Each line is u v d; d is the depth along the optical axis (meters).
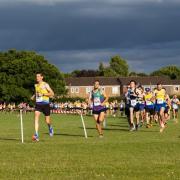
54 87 117.75
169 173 12.30
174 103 47.78
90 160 14.77
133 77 179.50
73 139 22.72
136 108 30.86
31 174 12.34
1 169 13.12
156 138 23.02
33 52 118.12
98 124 24.36
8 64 115.12
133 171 12.67
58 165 13.80
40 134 27.11
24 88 114.25
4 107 89.31
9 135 26.30
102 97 24.36
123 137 23.89
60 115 71.38
